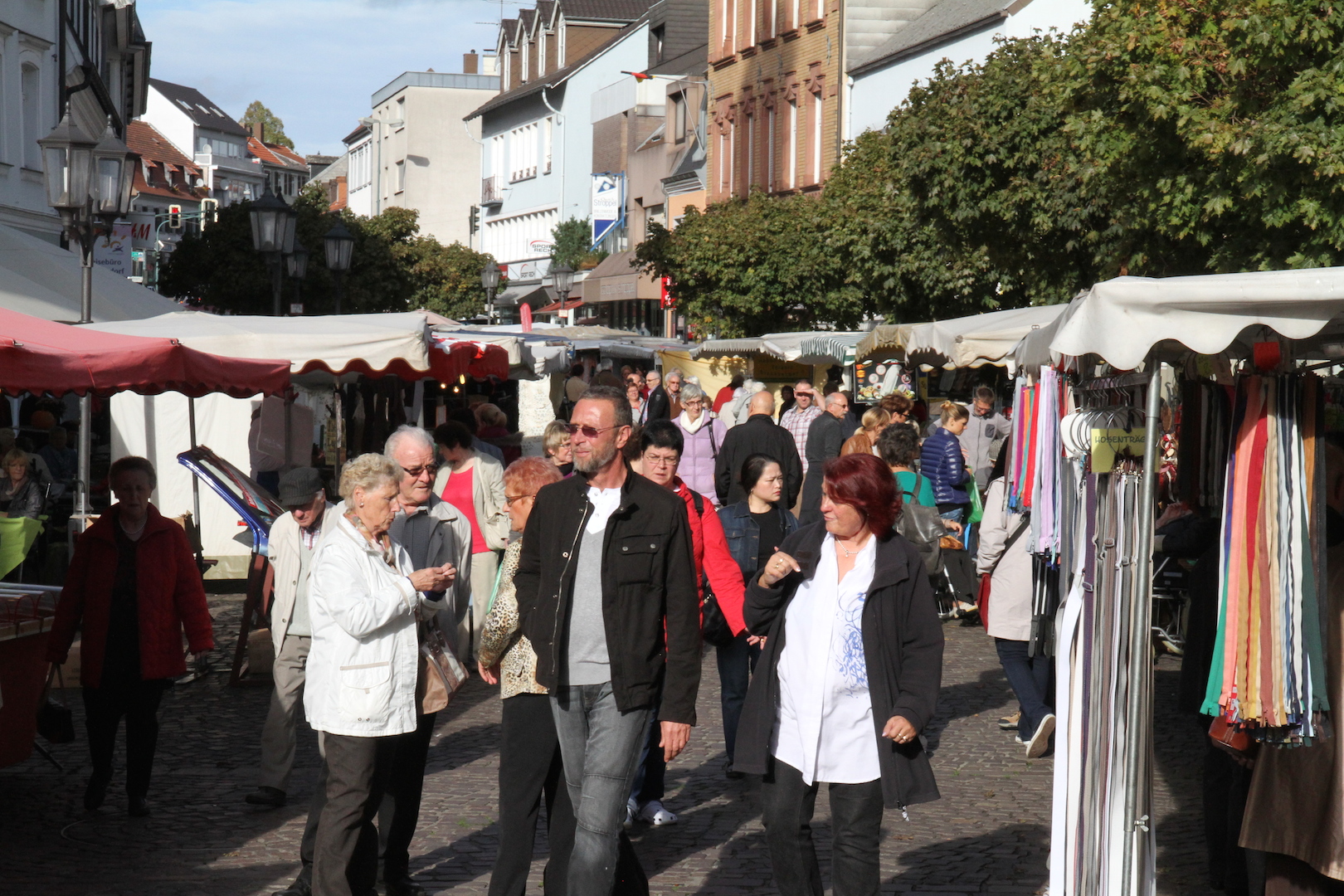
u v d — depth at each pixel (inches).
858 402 877.8
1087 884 206.1
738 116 1851.6
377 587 229.3
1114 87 569.3
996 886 256.4
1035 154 804.6
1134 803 187.2
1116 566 199.6
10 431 601.0
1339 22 475.8
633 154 2271.2
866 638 204.1
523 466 239.6
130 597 301.0
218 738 377.1
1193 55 512.1
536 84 2775.6
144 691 301.0
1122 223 677.9
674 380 882.1
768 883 260.2
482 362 574.2
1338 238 473.7
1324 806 213.6
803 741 205.6
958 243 871.1
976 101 825.5
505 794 224.4
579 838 211.2
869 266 1022.4
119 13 1737.2
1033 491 269.4
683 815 306.5
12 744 307.3
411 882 253.3
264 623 466.9
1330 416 232.4
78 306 517.7
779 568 208.2
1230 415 199.2
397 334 418.9
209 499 681.0
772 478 331.0
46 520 569.3
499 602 230.4
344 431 754.8
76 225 509.4
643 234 2235.5
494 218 3031.5
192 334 408.8
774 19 1727.4
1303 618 185.6
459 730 387.2
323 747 234.7
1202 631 237.6
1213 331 175.6
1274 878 224.2
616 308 2285.9
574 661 213.9
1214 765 253.0
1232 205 500.7
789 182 1692.9
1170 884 256.5
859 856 204.8
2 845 279.4
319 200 1711.4
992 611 359.6
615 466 216.4
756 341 1014.4
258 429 625.0
